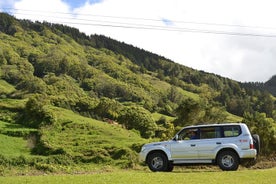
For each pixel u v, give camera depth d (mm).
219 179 15180
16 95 126688
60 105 105188
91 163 42062
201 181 14633
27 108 83500
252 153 18828
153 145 20250
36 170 33438
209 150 19266
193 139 19688
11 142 61062
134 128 91375
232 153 18969
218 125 19609
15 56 185750
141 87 197125
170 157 19750
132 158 41406
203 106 50375
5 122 80250
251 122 36594
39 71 183250
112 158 43750
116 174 17641
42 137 62125
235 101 160750
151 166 20078
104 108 105125
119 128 79312
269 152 33750
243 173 17156
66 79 169500
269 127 36156
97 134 68500
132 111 96188
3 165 34562
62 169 34406
